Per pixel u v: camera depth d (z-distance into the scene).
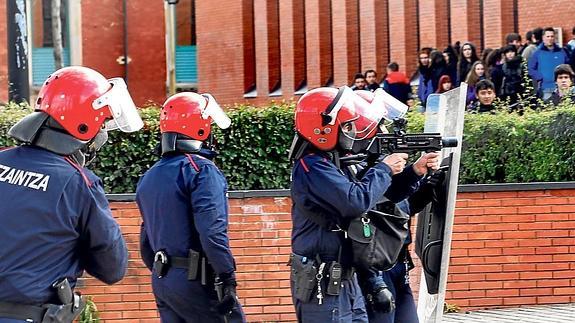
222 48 31.19
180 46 34.75
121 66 34.81
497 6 22.66
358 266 6.10
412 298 7.08
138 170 9.84
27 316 4.76
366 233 6.02
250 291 9.71
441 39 24.16
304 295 6.05
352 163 6.21
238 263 9.69
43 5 33.25
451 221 6.57
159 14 34.94
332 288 6.01
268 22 29.67
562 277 10.12
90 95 5.04
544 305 10.11
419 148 6.31
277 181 9.91
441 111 6.97
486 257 10.09
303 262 6.06
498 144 10.34
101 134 5.18
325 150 6.13
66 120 4.98
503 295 10.09
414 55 24.95
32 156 4.91
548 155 10.30
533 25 22.02
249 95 30.23
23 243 4.75
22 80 12.52
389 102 6.65
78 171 4.90
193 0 34.69
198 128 6.81
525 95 13.00
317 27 27.88
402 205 6.64
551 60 14.65
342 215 5.94
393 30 25.20
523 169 10.34
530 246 10.10
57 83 5.03
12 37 12.48
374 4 25.91
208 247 6.48
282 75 29.09
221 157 9.86
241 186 9.88
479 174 10.35
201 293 6.62
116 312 9.57
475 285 10.08
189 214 6.63
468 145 10.35
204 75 31.88
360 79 18.03
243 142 9.88
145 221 6.82
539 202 10.11
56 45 21.69
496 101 12.01
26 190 4.81
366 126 6.15
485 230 10.08
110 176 9.80
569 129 10.30
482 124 10.37
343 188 5.91
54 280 4.82
